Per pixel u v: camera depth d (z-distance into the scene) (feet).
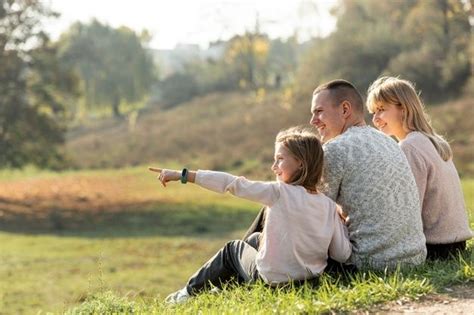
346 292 21.39
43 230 127.54
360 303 21.08
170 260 92.53
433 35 247.70
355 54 252.21
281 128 221.46
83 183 196.75
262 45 335.06
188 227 123.03
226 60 343.87
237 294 23.08
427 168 24.93
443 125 183.11
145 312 24.12
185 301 24.07
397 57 238.27
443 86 223.92
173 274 82.48
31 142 179.52
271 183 22.52
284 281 22.43
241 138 225.15
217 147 223.71
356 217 23.31
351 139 23.32
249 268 23.45
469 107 192.85
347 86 24.20
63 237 117.60
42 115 180.45
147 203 155.53
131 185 188.85
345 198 23.36
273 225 22.35
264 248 22.63
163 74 531.91
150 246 104.68
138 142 250.78
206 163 208.54
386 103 25.45
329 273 23.36
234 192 22.26
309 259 22.56
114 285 74.74
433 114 195.00
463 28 249.55
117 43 396.37
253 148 210.38
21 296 71.10
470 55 223.30
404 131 25.62
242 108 264.72
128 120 323.98
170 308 23.62
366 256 23.11
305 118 224.12
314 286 22.67
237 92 312.09
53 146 185.37
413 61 231.71
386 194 22.98
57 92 194.39
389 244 23.07
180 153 228.84
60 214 145.69
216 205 146.72
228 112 265.54
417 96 25.53
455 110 194.29
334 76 249.55
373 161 22.99
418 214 23.67
